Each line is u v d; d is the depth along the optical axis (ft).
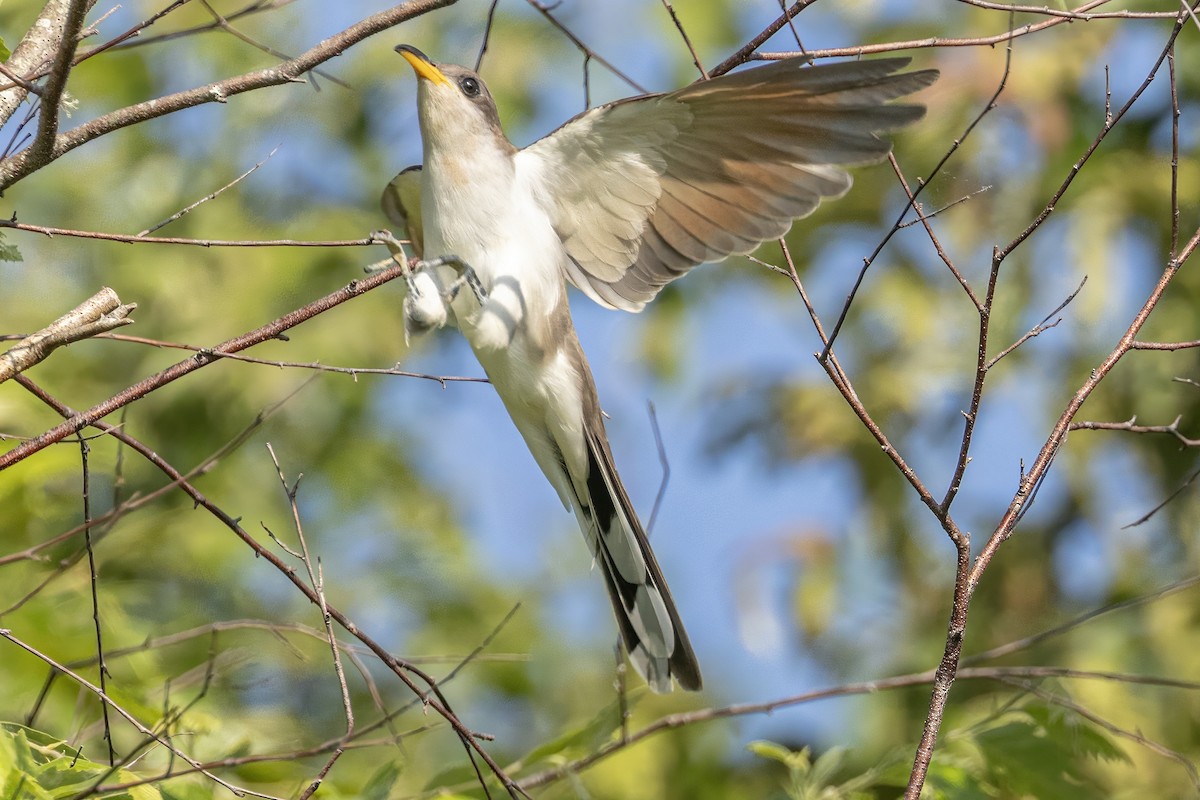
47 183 40.14
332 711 32.86
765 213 21.35
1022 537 37.32
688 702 37.50
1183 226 37.52
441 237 21.21
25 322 37.73
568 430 21.61
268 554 18.43
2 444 26.86
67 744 18.61
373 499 39.11
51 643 24.11
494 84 42.57
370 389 38.81
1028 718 23.77
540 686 38.19
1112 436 36.73
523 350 21.11
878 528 38.88
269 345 37.81
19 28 35.78
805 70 18.53
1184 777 31.35
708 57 43.16
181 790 19.07
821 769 23.34
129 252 39.14
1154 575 35.88
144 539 32.12
